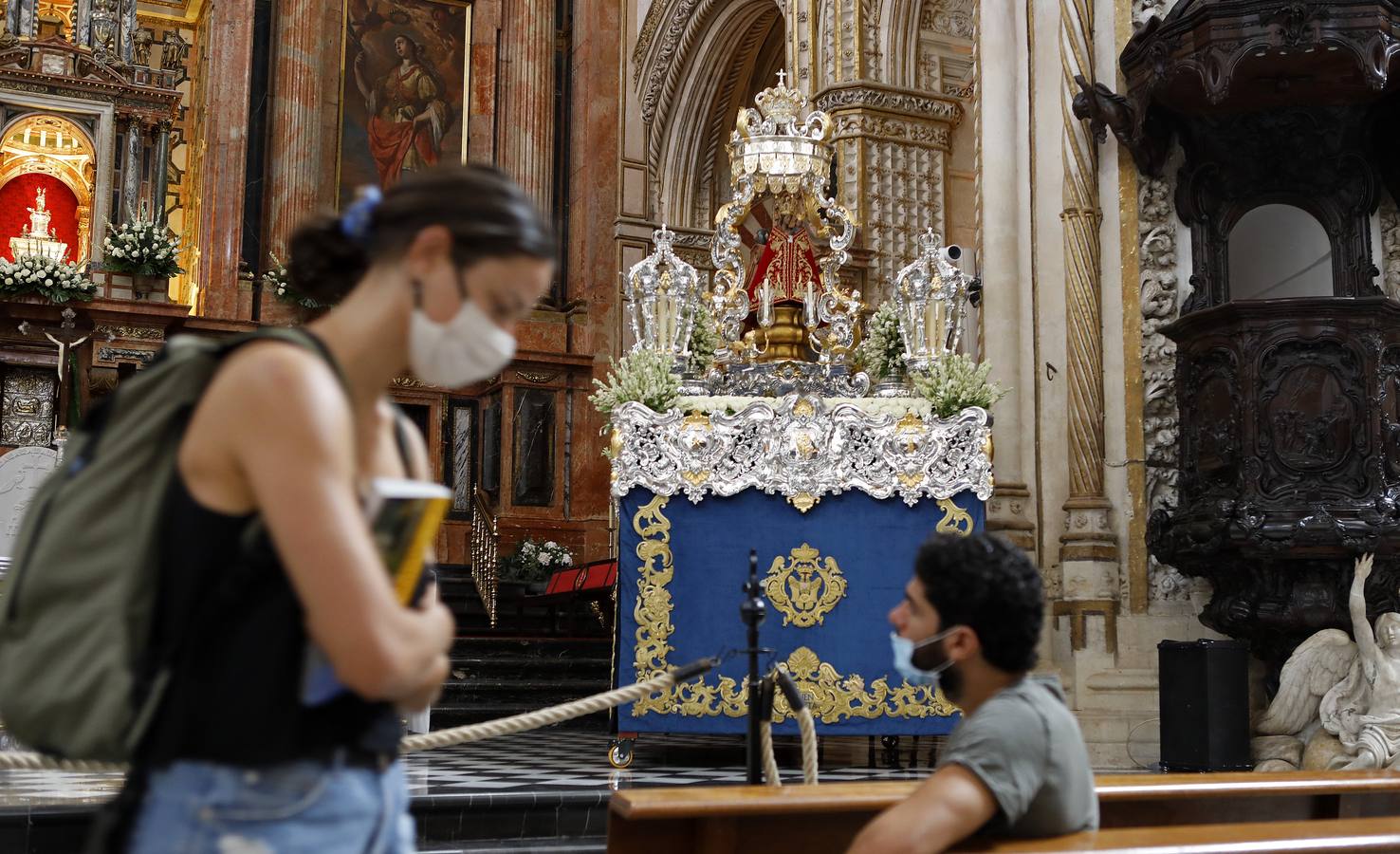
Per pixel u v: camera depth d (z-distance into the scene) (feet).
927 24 55.36
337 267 5.69
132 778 4.87
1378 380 26.55
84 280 53.67
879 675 24.43
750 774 12.46
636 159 63.16
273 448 4.69
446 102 64.59
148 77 60.54
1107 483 31.01
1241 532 26.27
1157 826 12.15
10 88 57.52
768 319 27.43
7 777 21.59
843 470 24.97
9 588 4.89
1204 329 28.25
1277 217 30.30
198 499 4.82
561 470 59.77
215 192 57.98
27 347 54.39
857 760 27.78
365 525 4.91
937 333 27.07
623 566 24.47
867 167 53.01
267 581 4.87
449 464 59.88
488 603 50.44
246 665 4.78
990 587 7.72
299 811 4.79
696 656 24.27
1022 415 32.94
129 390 4.96
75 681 4.75
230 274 57.31
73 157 62.80
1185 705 25.45
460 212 5.16
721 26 62.23
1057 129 32.65
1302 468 26.53
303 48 60.44
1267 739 25.91
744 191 27.55
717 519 24.71
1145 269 31.19
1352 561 26.40
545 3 65.05
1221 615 27.76
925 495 25.12
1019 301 33.42
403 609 4.90
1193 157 30.71
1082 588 30.25
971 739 7.53
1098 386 31.22
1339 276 29.58
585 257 62.18
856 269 51.98
